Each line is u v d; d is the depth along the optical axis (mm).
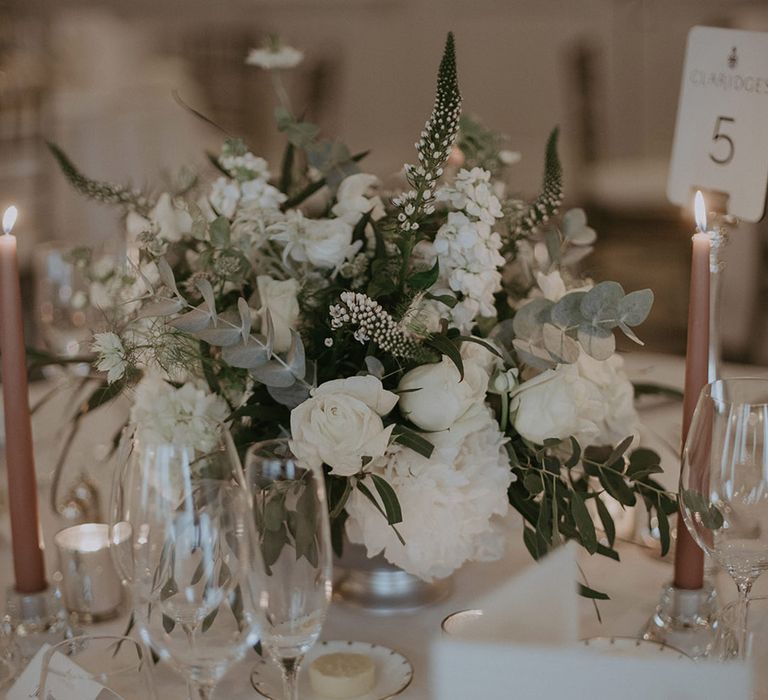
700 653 1028
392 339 1004
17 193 3682
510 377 1053
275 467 828
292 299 1085
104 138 3812
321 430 980
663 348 3102
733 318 3078
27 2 4883
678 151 1322
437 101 999
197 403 1079
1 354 1100
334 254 1111
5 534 1319
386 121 4996
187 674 874
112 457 1372
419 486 1013
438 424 1015
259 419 1108
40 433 1560
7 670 1040
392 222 1133
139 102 3949
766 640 822
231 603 848
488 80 4805
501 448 1069
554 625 709
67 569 1142
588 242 1323
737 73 1234
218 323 1012
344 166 1278
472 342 1085
